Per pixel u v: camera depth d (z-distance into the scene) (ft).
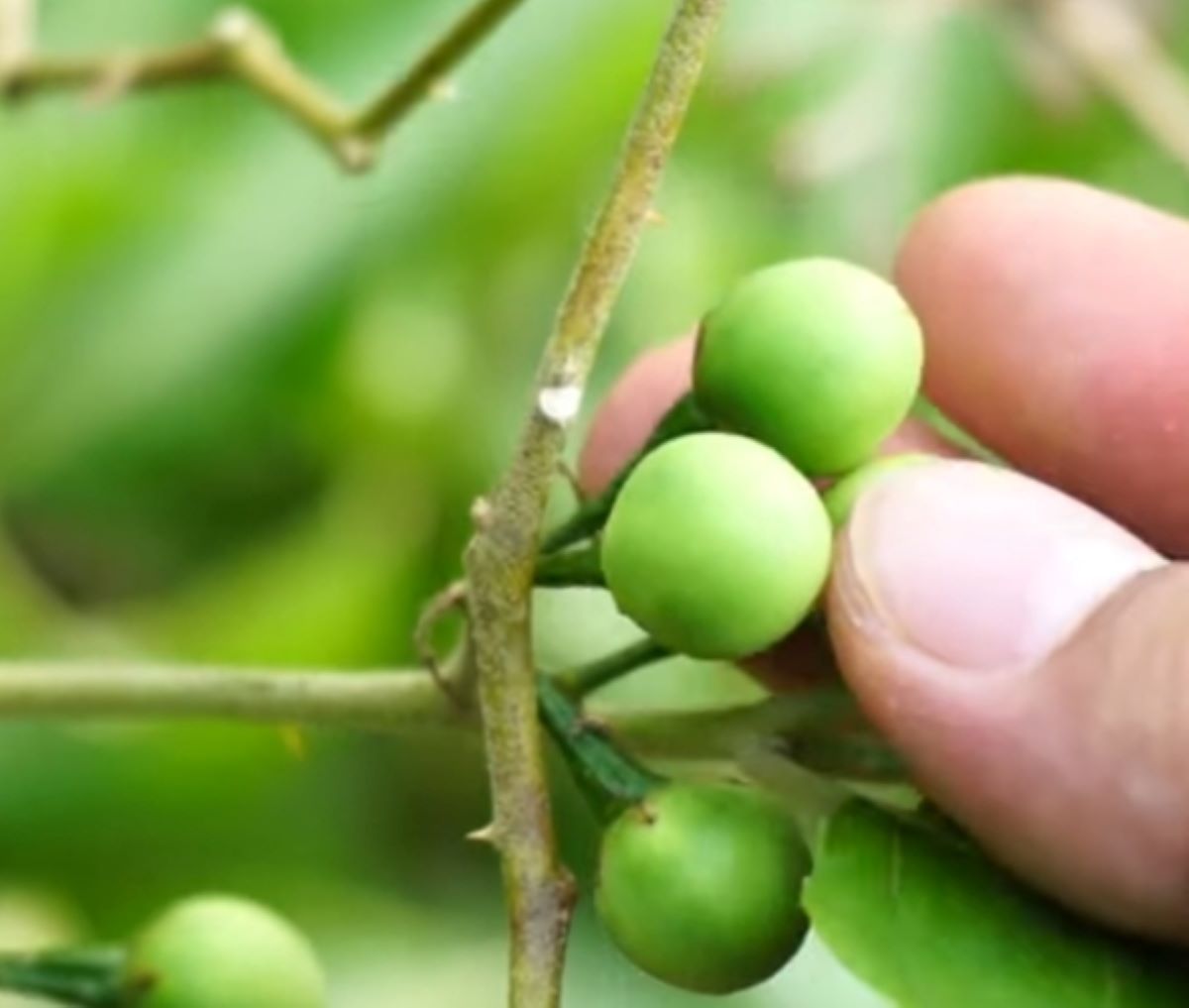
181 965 0.98
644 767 0.88
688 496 0.85
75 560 1.45
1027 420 1.00
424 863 1.39
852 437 0.87
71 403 1.35
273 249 1.33
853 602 0.88
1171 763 0.85
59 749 1.34
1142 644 0.86
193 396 1.36
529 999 0.85
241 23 1.10
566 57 1.27
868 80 1.29
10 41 1.13
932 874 0.87
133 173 1.34
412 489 1.38
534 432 0.84
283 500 1.44
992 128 1.30
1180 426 0.99
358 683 0.93
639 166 0.83
